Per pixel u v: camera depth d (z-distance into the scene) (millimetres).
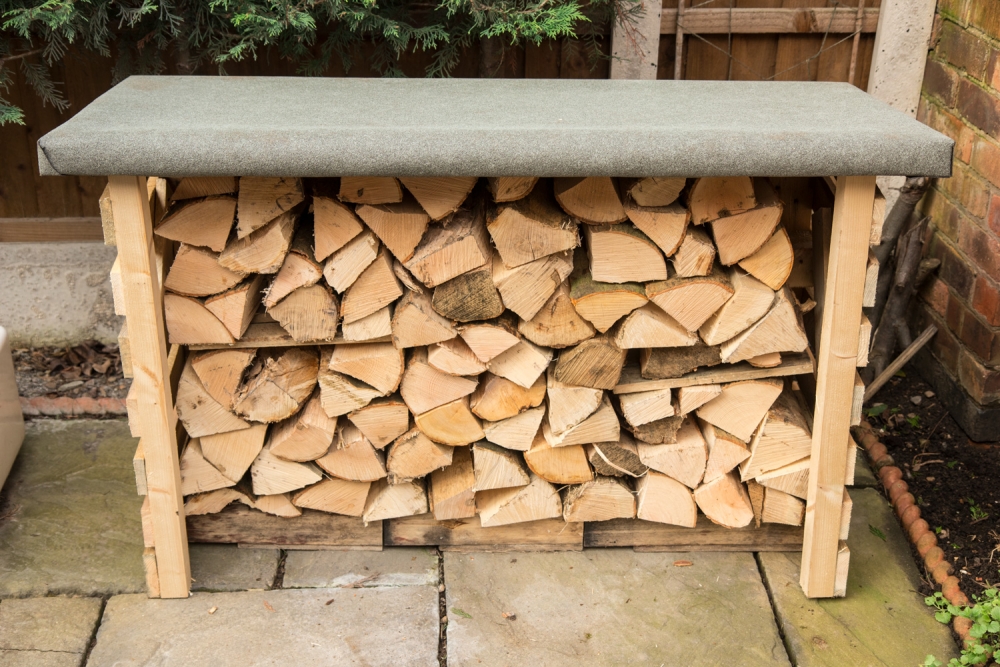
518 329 2447
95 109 2260
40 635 2436
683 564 2748
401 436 2590
